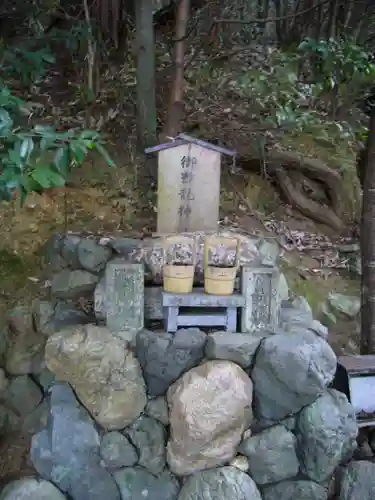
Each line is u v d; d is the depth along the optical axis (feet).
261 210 12.32
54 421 7.45
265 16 16.84
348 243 12.16
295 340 7.57
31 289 9.27
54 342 7.52
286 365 7.38
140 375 7.65
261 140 12.45
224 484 7.25
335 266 11.53
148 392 7.73
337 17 15.35
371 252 9.11
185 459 7.35
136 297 7.73
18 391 8.41
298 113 13.43
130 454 7.48
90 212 10.59
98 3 13.67
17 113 7.83
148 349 7.55
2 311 8.92
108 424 7.47
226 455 7.45
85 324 8.04
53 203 10.55
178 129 11.53
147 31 10.89
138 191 11.13
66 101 12.82
